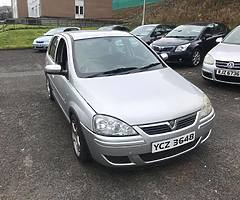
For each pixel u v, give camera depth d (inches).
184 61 396.2
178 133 135.9
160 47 396.8
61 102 199.0
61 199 130.8
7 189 138.7
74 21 1581.0
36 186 140.3
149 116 132.6
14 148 179.2
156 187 136.5
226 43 308.3
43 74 404.8
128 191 134.6
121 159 134.1
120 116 132.3
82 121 143.3
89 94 149.3
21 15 2110.0
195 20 981.8
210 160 156.9
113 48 191.5
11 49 761.0
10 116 235.6
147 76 167.8
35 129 207.0
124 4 1893.5
